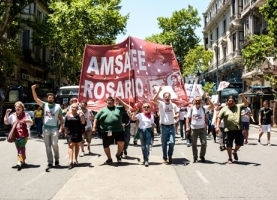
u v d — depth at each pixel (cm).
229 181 649
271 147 1229
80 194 560
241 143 857
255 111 2811
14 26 2541
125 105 826
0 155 1039
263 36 2153
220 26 4619
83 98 914
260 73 2839
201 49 4238
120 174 718
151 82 927
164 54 963
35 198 538
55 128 812
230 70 4119
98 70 927
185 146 1230
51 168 796
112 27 3136
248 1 3378
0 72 2188
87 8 2966
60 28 2958
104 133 826
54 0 2934
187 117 873
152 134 842
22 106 824
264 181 649
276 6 1911
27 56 3403
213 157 960
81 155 986
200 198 529
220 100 3941
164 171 748
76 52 3164
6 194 564
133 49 912
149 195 550
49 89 3553
